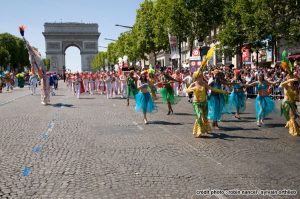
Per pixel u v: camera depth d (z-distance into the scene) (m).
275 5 29.38
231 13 36.12
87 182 7.01
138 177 7.27
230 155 8.97
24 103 24.66
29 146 10.27
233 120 15.15
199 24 40.97
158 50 62.66
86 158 8.83
